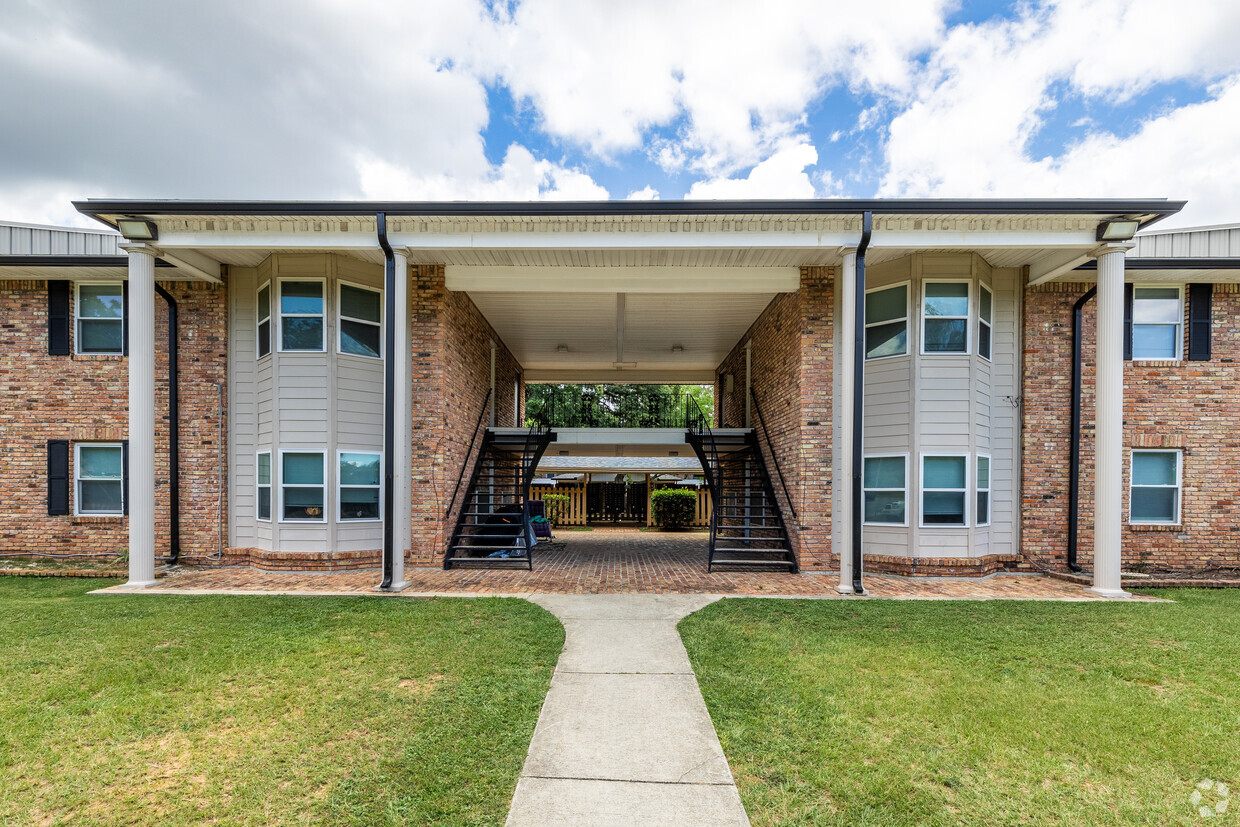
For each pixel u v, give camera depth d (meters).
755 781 3.30
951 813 3.00
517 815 2.95
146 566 8.27
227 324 10.17
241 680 4.65
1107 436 8.05
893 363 9.70
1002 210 7.86
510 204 8.02
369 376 10.03
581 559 11.63
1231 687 4.61
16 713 4.05
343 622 6.25
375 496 10.01
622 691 4.52
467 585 8.46
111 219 8.06
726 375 17.59
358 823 2.87
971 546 9.34
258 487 9.91
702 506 20.84
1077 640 5.77
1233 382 9.98
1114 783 3.28
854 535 8.02
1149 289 10.15
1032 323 9.91
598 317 13.44
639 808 3.02
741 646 5.56
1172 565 9.90
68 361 10.41
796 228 8.26
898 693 4.46
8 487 10.38
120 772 3.33
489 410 13.89
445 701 4.28
